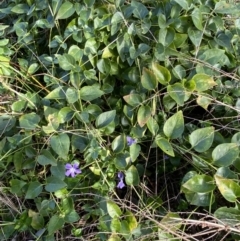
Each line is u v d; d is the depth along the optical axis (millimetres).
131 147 647
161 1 767
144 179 692
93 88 689
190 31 727
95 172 648
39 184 635
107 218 608
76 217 619
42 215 637
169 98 681
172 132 632
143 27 729
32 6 790
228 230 570
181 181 655
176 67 700
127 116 684
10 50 769
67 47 775
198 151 614
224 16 794
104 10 770
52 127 646
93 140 644
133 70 723
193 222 577
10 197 687
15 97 737
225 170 596
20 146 673
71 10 750
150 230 601
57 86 722
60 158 659
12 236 668
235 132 682
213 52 708
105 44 748
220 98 707
